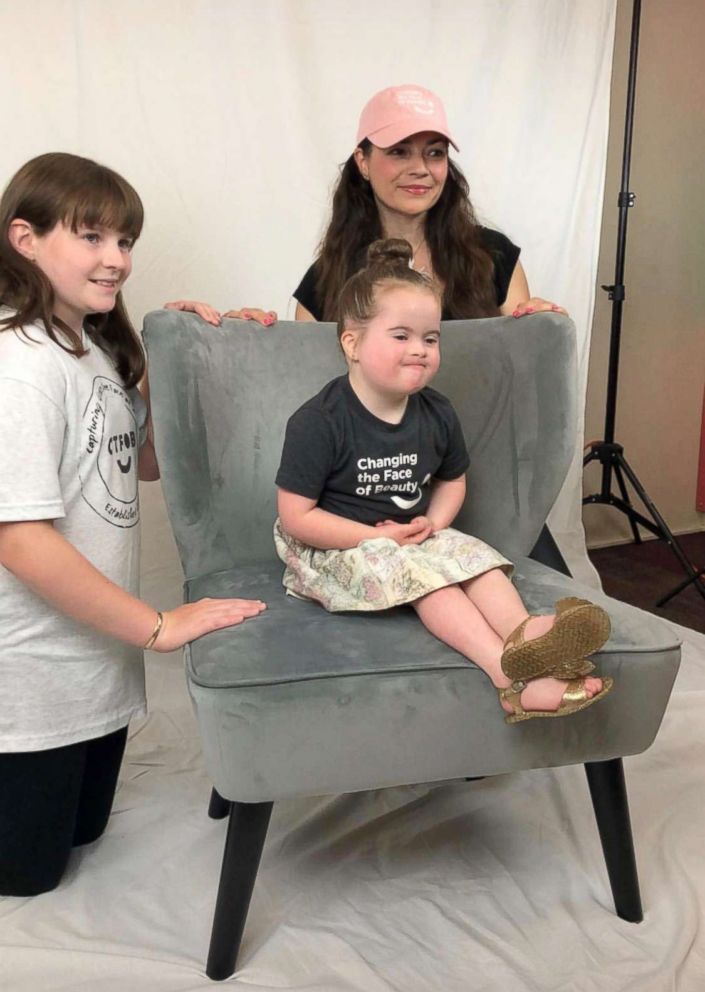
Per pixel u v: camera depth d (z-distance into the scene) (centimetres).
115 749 143
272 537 149
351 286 126
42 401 116
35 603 123
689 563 250
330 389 129
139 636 119
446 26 218
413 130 173
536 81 228
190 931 124
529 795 157
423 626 119
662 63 274
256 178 210
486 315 189
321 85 211
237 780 108
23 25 185
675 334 301
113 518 130
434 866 137
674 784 158
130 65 194
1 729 123
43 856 129
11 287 120
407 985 113
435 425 132
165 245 206
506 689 108
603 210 279
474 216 197
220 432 146
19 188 120
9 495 113
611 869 124
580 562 261
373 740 110
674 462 313
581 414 254
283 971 116
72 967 116
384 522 129
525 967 116
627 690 114
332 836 145
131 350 140
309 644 113
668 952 118
